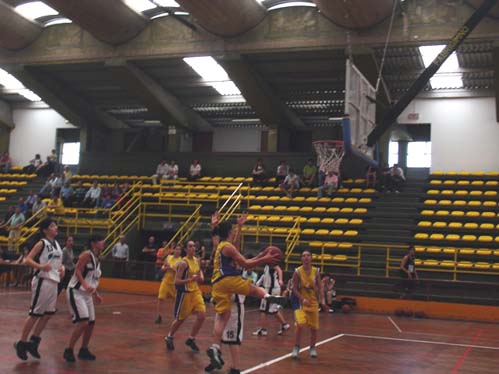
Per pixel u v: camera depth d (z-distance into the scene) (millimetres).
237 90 29656
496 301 17172
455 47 16203
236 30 23656
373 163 17359
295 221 22656
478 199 23438
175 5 24516
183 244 22266
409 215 22547
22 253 20969
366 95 17359
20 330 10477
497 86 23625
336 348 10375
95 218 24594
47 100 30625
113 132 34656
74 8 22875
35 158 32250
